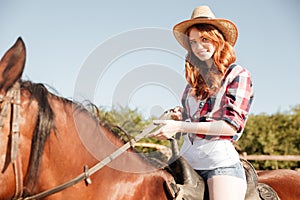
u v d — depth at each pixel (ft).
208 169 8.25
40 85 7.18
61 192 7.25
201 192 8.11
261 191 9.18
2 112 6.61
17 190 6.72
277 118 30.58
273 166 28.27
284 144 29.17
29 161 6.82
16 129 6.64
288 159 23.73
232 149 8.30
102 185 7.62
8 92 6.73
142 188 7.97
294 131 29.35
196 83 8.48
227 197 7.99
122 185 7.80
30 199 6.93
